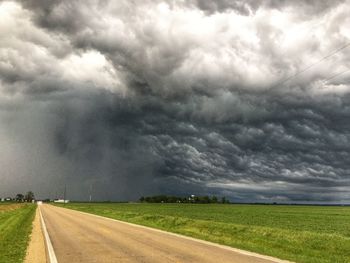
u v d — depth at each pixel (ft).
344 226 164.86
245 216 245.24
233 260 53.01
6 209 337.31
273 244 75.56
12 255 62.49
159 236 92.48
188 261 52.42
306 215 281.54
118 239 85.46
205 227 118.93
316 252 65.10
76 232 105.91
